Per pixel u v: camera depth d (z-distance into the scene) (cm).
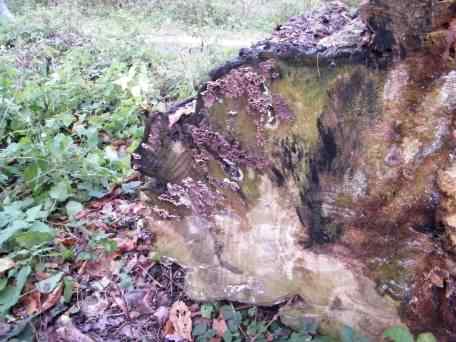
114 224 259
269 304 193
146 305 211
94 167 276
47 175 277
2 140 325
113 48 483
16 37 544
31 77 404
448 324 160
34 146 278
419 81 144
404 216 160
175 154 177
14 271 210
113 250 235
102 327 202
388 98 149
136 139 321
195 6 735
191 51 473
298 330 187
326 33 184
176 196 187
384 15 136
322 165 164
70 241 241
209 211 186
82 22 626
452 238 147
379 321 175
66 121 329
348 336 167
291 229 179
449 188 146
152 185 189
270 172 172
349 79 151
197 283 201
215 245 191
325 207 170
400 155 154
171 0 758
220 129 171
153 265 230
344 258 175
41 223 226
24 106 345
